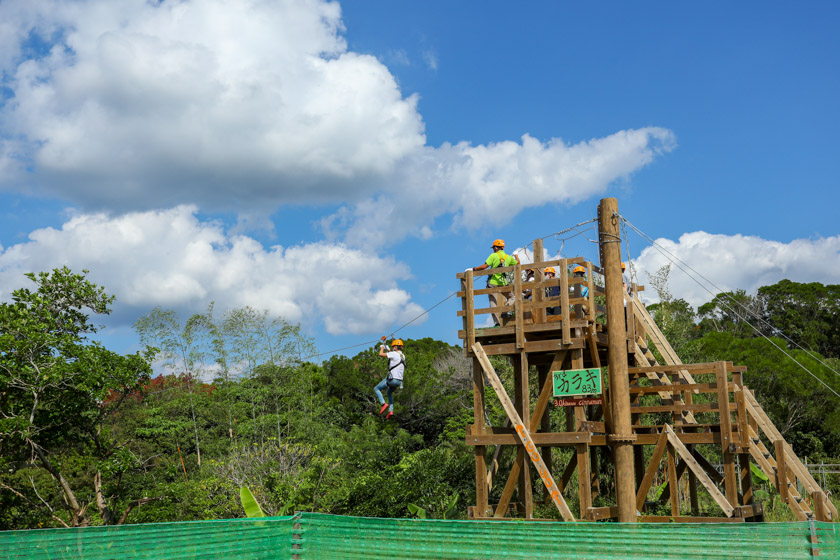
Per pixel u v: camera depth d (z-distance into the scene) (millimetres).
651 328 15781
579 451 13570
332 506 21359
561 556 9602
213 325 40719
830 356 60219
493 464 16188
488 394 31750
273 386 38719
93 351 21656
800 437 32750
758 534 9320
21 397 21250
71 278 22125
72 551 8672
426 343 64062
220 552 9672
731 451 13289
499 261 15227
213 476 25734
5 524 23406
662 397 15578
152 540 9172
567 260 14000
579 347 13727
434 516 18062
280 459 26578
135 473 29969
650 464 14133
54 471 21734
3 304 20922
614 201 14094
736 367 13938
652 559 9422
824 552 9070
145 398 39719
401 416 46562
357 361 51688
